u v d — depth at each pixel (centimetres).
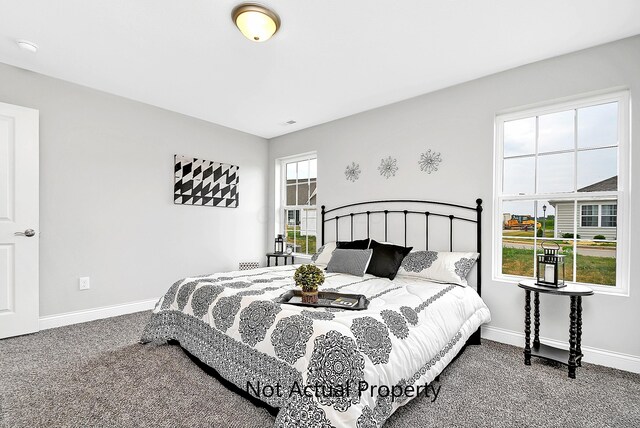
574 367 202
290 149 454
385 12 191
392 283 252
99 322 300
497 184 277
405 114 329
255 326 167
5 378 192
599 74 226
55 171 287
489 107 274
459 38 218
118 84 298
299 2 182
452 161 295
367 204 360
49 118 283
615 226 229
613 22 199
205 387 184
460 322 218
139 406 165
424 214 313
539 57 244
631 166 214
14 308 258
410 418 158
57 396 173
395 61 250
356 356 133
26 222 263
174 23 203
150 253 351
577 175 244
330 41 222
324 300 193
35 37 221
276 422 132
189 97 329
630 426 155
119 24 205
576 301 211
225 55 243
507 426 153
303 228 456
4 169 253
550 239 256
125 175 331
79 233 301
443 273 259
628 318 213
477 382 196
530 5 183
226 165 425
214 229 413
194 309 212
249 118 392
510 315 262
